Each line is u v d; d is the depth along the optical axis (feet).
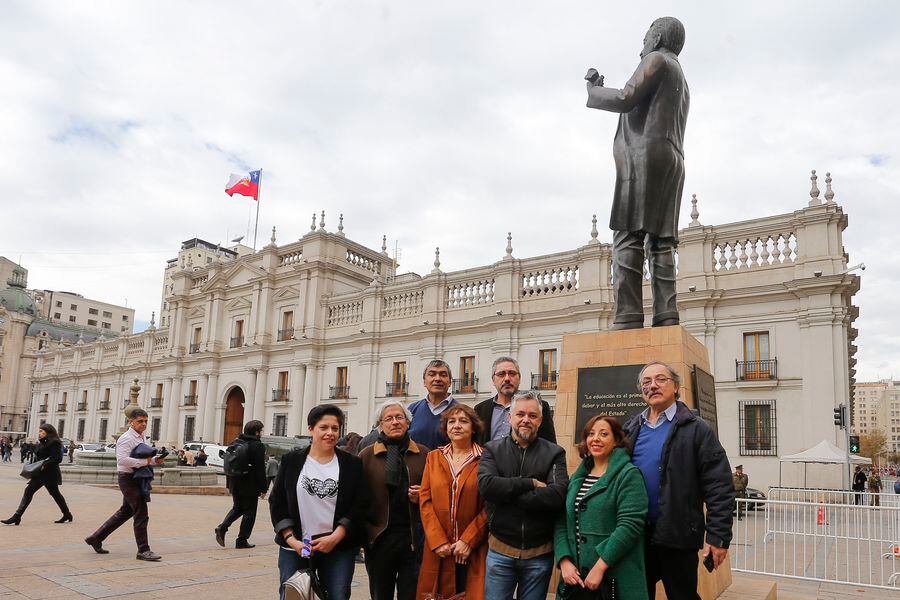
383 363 107.86
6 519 35.94
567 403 22.26
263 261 131.23
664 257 22.71
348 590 15.17
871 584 27.27
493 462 14.43
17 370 263.29
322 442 15.10
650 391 14.69
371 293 110.63
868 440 337.11
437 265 104.01
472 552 15.02
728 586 21.47
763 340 73.31
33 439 203.31
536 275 92.58
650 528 14.10
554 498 13.66
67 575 22.30
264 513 48.01
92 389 182.91
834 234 69.67
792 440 69.26
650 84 21.98
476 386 95.14
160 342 159.84
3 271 306.96
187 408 142.61
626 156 22.77
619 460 13.75
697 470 13.97
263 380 125.49
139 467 25.99
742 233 75.56
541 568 13.96
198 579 22.56
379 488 15.99
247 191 153.07
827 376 67.56
